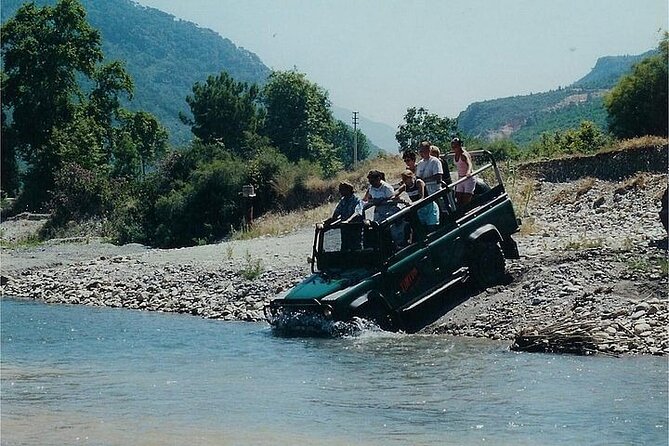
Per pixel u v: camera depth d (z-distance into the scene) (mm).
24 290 26484
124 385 11578
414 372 12109
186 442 8461
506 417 9422
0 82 80562
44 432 8898
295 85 102500
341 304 15445
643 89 44500
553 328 13570
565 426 8992
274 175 44938
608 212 28219
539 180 34688
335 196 42625
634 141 34438
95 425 9203
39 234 54156
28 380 12016
